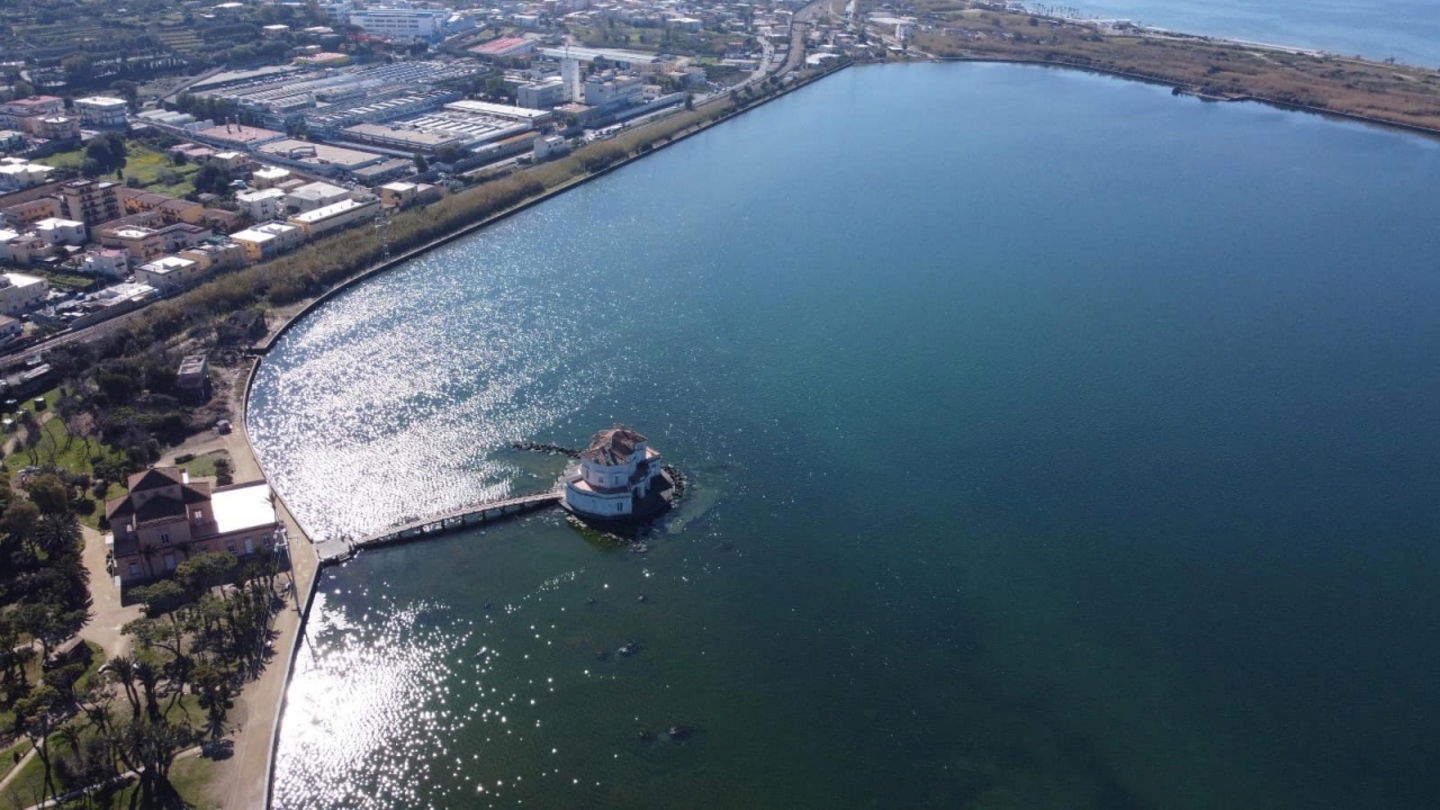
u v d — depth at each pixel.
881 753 169.88
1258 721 178.12
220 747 163.38
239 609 185.88
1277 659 191.38
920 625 197.62
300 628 190.12
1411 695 183.88
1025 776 166.62
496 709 176.00
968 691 182.75
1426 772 168.88
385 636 191.50
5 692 171.12
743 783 163.50
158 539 198.25
